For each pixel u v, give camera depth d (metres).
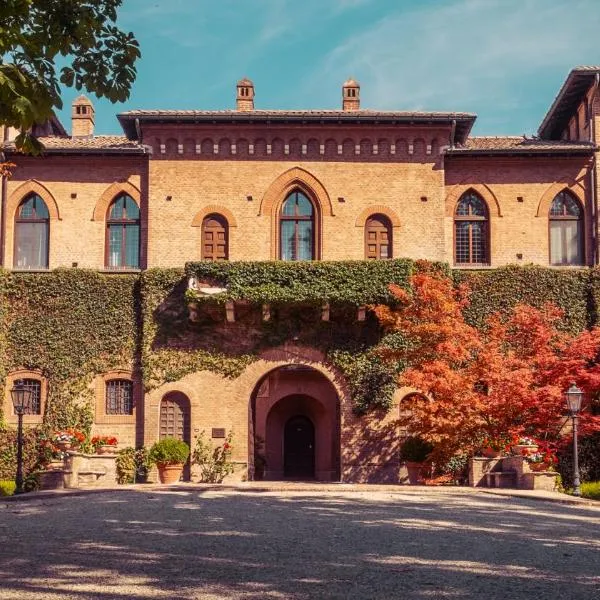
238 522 17.66
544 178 34.22
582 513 20.12
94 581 11.20
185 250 33.22
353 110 34.66
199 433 31.86
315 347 32.28
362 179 33.62
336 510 20.25
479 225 34.25
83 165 34.12
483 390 29.89
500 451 28.94
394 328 30.20
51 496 24.05
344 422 31.91
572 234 34.06
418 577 11.59
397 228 33.38
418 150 33.75
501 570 12.20
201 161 33.62
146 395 32.03
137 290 33.06
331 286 31.23
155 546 14.16
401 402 31.89
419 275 29.80
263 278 31.34
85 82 12.73
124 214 34.09
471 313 32.94
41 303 32.97
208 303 31.17
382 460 31.64
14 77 10.93
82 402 32.47
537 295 32.94
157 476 31.52
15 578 11.40
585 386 29.31
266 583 11.10
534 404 28.09
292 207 33.78
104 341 32.78
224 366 32.19
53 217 33.91
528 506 21.56
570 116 37.25
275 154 33.72
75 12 12.22
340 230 33.41
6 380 32.69
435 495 25.09
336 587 10.88
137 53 12.77
